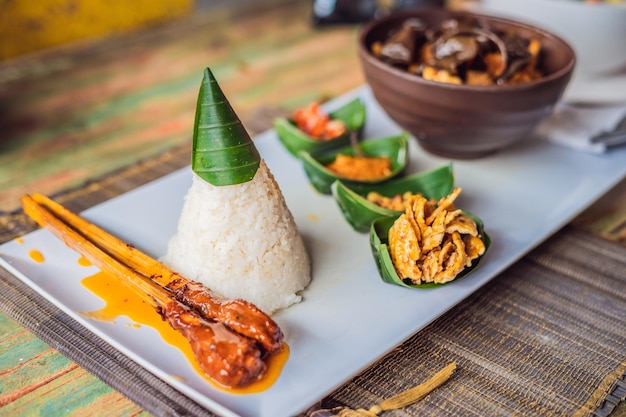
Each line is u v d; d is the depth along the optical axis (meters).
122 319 0.38
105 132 0.58
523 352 0.38
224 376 0.34
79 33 0.78
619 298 0.42
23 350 0.38
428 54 0.50
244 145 0.39
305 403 0.34
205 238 0.40
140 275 0.40
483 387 0.36
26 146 0.56
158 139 0.57
